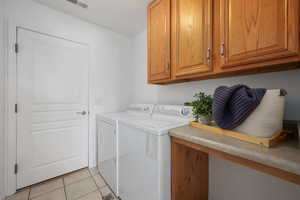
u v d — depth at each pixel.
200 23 0.99
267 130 0.64
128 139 1.17
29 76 1.48
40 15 1.52
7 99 1.34
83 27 1.87
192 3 1.05
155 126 0.99
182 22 1.13
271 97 0.65
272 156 0.50
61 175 1.72
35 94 1.53
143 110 1.76
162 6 1.31
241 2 0.78
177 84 1.64
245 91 0.71
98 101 2.04
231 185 1.14
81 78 1.88
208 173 1.25
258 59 0.72
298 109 0.85
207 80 1.33
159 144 0.87
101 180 1.64
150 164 0.93
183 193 1.00
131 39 2.45
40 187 1.49
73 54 1.80
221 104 0.76
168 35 1.25
